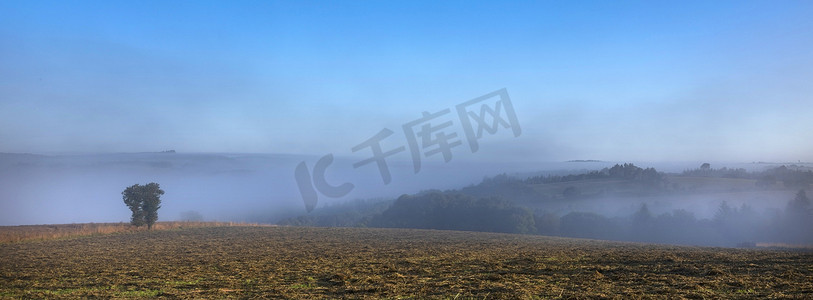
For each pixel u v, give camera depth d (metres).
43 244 33.50
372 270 17.27
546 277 14.23
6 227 51.34
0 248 30.53
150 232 45.81
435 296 11.42
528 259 20.16
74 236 40.59
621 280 13.34
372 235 43.97
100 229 45.41
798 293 10.53
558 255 22.30
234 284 14.33
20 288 14.28
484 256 22.52
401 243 34.19
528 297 10.90
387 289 12.61
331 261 21.19
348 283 14.00
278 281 14.78
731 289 11.33
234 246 31.78
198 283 14.63
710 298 10.27
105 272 18.11
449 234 46.31
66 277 16.75
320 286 13.57
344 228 55.88
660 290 11.38
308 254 25.34
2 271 18.78
